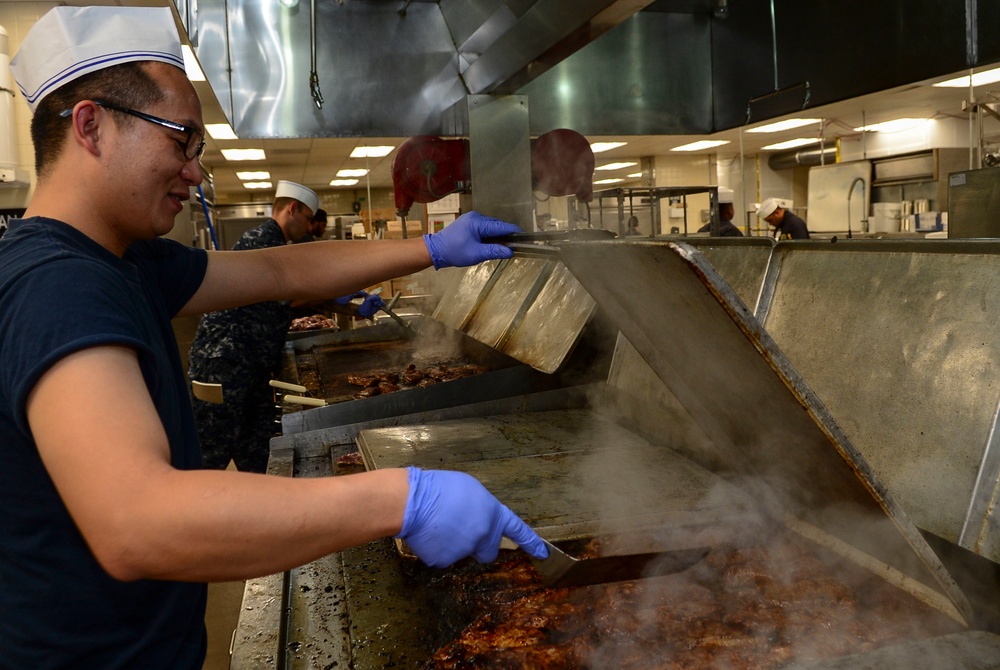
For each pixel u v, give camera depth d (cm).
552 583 131
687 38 311
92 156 93
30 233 89
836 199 858
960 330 130
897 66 214
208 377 369
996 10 181
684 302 114
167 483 69
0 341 77
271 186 1423
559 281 296
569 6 173
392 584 145
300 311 475
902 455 133
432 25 291
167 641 100
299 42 289
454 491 85
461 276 438
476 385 259
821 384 157
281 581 141
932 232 690
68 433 70
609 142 898
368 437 220
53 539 88
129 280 97
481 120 281
